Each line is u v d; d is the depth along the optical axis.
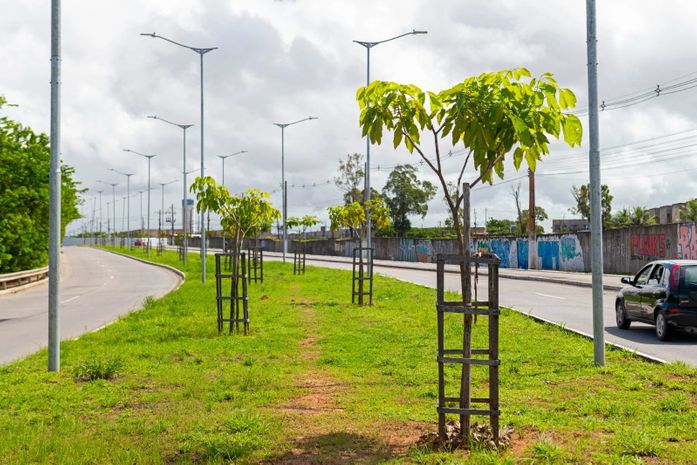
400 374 10.18
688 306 13.83
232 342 13.63
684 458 5.96
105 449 6.48
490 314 6.36
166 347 13.01
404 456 6.22
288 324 16.56
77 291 32.62
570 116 6.30
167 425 7.39
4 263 36.12
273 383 9.61
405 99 6.43
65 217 55.22
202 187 15.66
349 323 16.53
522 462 5.90
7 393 9.13
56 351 10.83
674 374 9.75
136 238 168.38
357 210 25.23
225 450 6.36
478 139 6.06
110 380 10.09
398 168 86.00
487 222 88.00
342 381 9.81
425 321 16.67
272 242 112.94
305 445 6.65
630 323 16.25
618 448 6.23
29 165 37.25
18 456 6.29
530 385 9.29
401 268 53.81
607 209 57.56
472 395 8.76
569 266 44.31
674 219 52.44
